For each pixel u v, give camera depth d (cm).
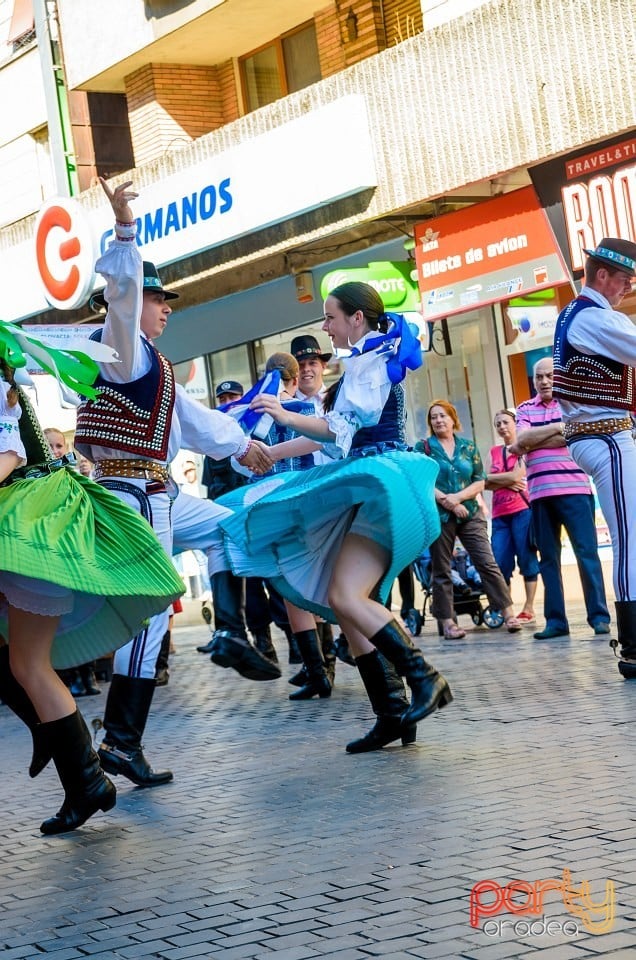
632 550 732
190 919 378
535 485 1009
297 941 347
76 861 459
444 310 1447
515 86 1320
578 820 436
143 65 1952
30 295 1973
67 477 464
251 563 685
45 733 490
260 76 1898
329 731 680
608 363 743
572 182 1296
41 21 2105
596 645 923
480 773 524
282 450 614
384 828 455
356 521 591
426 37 1395
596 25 1244
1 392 438
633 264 743
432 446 1136
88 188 2069
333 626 1268
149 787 581
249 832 474
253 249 1645
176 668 1141
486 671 843
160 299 588
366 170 1466
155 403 568
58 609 459
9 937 379
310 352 887
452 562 1191
